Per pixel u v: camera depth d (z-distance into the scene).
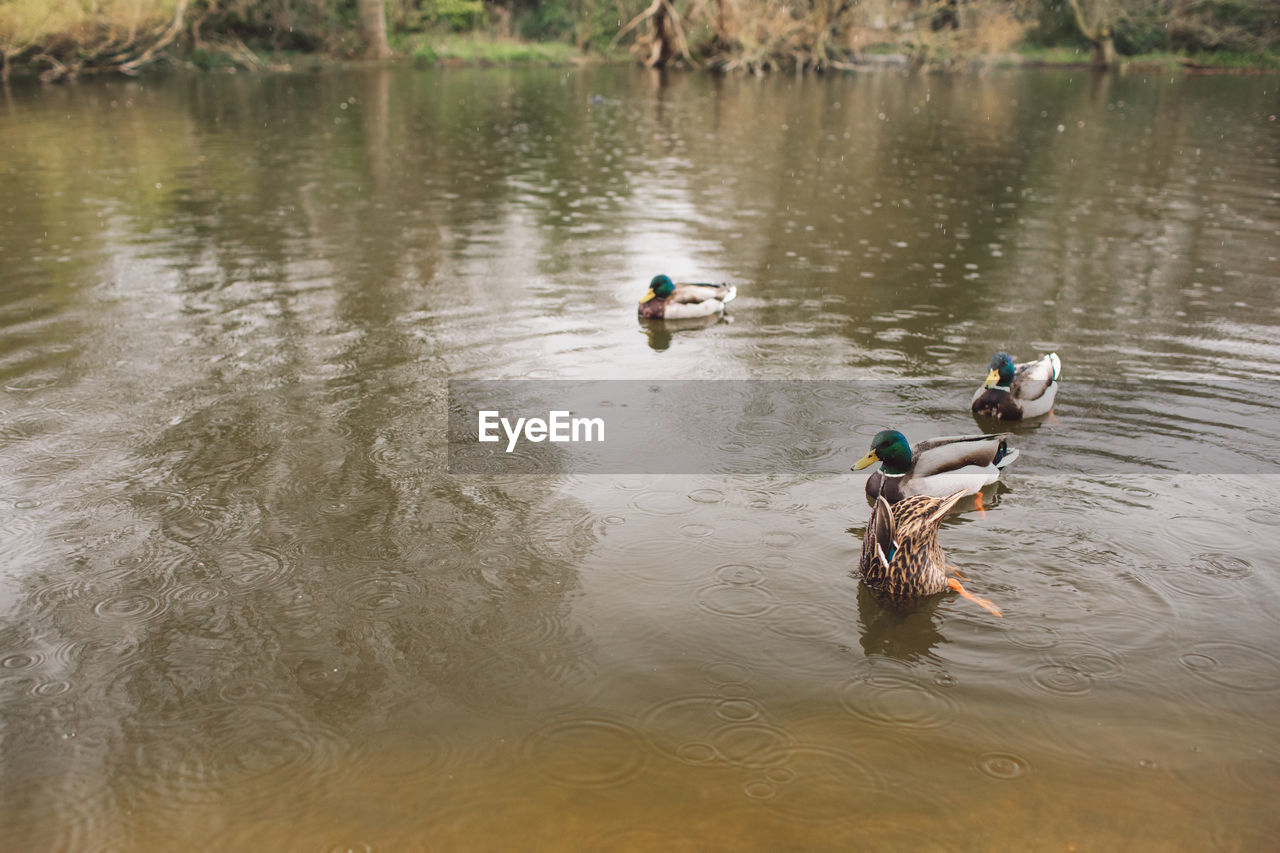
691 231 15.20
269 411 8.20
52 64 38.97
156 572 5.92
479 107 32.12
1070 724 4.71
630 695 4.91
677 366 9.48
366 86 38.72
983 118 30.92
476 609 5.62
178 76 41.34
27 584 5.76
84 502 6.68
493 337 10.20
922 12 51.84
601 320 10.85
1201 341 10.20
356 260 13.11
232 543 6.24
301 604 5.64
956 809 4.18
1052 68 55.09
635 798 4.23
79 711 4.77
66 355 9.37
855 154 23.33
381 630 5.42
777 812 4.15
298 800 4.23
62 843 4.01
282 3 48.31
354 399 8.51
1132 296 11.88
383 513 6.64
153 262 12.77
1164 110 33.81
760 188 18.89
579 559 6.14
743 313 11.17
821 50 49.84
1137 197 18.16
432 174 19.91
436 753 4.50
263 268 12.59
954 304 11.51
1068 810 4.17
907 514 5.72
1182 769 4.41
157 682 4.98
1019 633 5.43
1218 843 4.00
